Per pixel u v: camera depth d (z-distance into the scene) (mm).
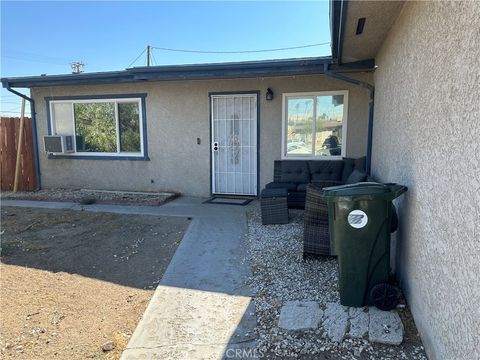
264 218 6117
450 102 2121
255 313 3314
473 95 1784
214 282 3984
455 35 2051
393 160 4086
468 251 1835
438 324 2326
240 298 3609
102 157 9312
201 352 2783
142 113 8859
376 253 3172
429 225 2537
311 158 7902
